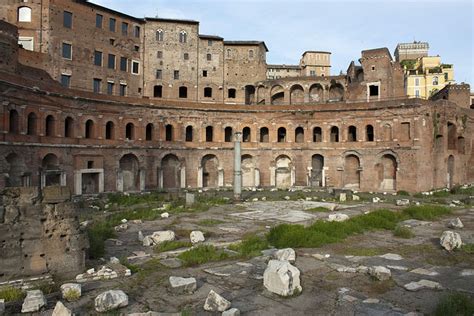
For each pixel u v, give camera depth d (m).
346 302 14.24
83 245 17.27
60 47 60.09
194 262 19.66
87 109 53.66
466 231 27.38
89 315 13.15
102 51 66.75
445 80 116.88
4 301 13.77
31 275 15.84
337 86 79.44
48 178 48.19
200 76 79.19
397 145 59.66
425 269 18.30
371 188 62.44
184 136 65.88
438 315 12.64
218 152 68.25
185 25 77.81
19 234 15.68
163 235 25.09
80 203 43.47
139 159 60.28
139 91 73.88
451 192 58.28
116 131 57.53
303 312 13.45
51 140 47.75
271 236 25.03
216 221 32.66
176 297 14.95
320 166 69.19
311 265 19.11
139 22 74.00
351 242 24.08
